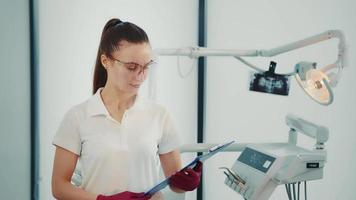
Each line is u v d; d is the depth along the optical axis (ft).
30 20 6.35
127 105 3.72
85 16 6.63
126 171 3.48
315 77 3.80
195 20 7.04
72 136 3.51
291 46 4.42
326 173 6.47
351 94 6.18
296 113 6.59
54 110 6.66
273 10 6.61
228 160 7.23
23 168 6.32
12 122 5.95
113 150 3.43
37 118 6.56
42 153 6.68
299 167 3.97
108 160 3.44
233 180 4.21
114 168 3.45
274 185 3.91
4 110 5.69
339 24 6.11
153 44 6.94
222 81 7.09
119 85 3.40
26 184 6.44
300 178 3.98
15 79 5.97
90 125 3.52
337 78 3.93
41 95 6.59
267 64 6.72
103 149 3.43
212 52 4.85
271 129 6.86
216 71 7.09
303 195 6.54
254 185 3.93
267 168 3.93
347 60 4.00
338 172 6.43
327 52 6.21
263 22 6.71
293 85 6.55
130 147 3.51
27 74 6.33
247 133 7.06
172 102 7.13
